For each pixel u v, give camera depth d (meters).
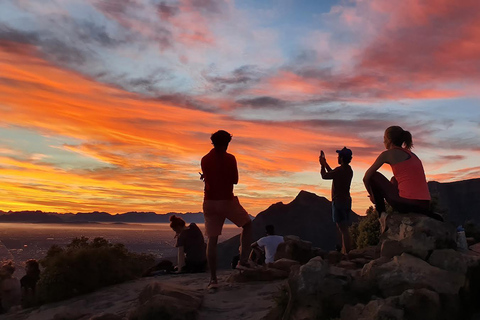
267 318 4.54
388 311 3.57
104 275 7.98
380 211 5.22
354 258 7.35
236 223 6.51
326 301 4.09
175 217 9.51
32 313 7.08
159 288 5.68
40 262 8.02
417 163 5.02
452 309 3.74
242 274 6.75
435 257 4.25
